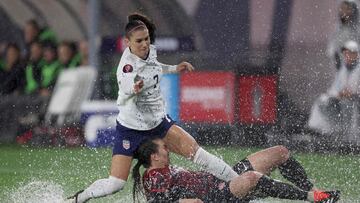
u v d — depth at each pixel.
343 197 29.83
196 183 25.47
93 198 27.30
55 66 46.69
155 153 25.44
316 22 44.72
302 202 28.73
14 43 47.44
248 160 26.80
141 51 25.88
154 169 25.47
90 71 46.03
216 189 25.42
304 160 38.72
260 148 42.41
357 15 43.50
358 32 43.50
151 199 25.31
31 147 44.81
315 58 44.06
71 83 46.00
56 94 46.28
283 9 45.47
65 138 45.03
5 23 49.50
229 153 40.38
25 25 48.66
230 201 25.31
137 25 25.77
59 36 47.91
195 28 46.44
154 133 26.70
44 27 47.47
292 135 43.00
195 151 26.75
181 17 46.56
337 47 43.50
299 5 45.25
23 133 46.03
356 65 42.84
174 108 44.34
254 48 45.44
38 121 45.97
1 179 34.56
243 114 44.12
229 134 43.62
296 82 44.16
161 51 46.53
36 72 46.78
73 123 45.22
